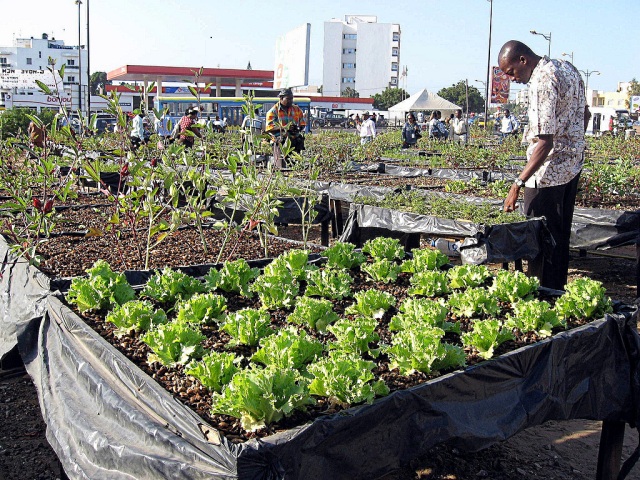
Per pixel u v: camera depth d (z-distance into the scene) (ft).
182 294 13.32
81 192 30.30
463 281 14.48
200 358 10.03
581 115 18.76
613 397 11.39
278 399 7.81
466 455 13.09
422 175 42.75
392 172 45.75
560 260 20.38
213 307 11.79
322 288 13.67
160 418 8.27
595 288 12.03
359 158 49.03
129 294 12.73
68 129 16.65
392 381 9.31
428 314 11.18
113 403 8.94
